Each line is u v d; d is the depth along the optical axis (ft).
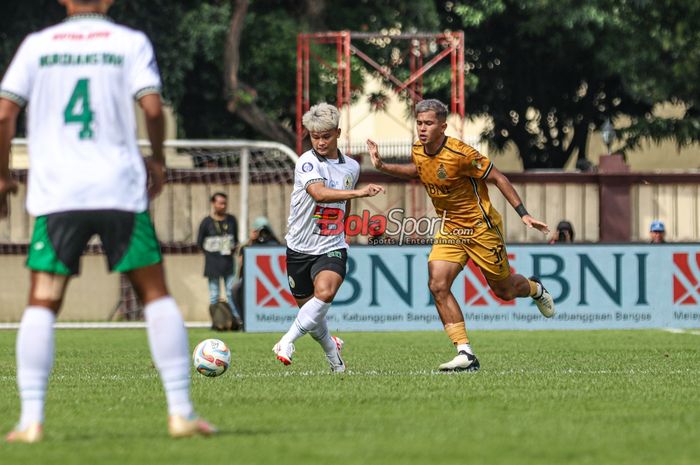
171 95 293.02
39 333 65.31
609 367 118.93
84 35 65.00
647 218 255.50
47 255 64.69
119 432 69.77
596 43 340.18
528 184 255.50
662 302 196.24
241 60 309.42
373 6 322.34
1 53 289.94
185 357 66.28
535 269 194.59
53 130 64.54
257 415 77.66
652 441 65.62
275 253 195.11
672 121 342.44
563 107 379.14
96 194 63.87
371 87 431.02
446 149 110.93
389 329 193.36
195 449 62.44
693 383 99.45
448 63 330.95
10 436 65.77
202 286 238.48
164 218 239.30
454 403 84.17
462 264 114.83
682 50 304.50
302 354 143.64
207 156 256.93
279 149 234.17
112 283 234.79
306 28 310.86
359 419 75.36
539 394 89.92
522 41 352.69
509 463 58.49
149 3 293.02
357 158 263.29
